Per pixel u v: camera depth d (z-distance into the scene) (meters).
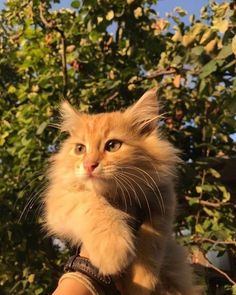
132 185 0.27
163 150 0.28
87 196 0.26
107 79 0.51
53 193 0.28
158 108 0.30
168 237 0.26
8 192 0.52
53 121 0.48
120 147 0.28
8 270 0.56
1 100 0.62
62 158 0.29
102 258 0.23
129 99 0.51
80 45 0.55
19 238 0.51
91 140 0.28
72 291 0.22
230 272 0.50
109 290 0.23
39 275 0.53
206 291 0.41
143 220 0.26
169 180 0.28
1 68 0.66
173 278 0.27
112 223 0.24
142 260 0.24
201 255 0.44
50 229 0.28
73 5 0.51
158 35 0.54
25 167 0.51
